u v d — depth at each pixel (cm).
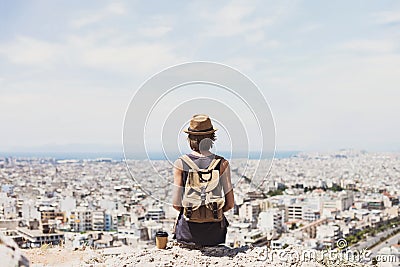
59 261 524
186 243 539
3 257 295
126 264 487
